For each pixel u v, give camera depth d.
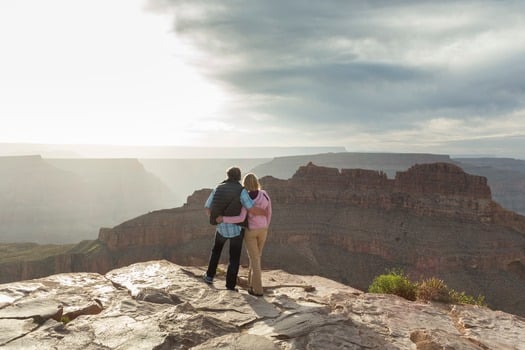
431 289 9.21
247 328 5.88
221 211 7.44
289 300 7.23
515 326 6.94
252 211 7.41
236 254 7.60
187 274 8.79
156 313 6.10
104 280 8.19
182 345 5.08
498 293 72.44
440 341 5.66
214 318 5.90
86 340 5.05
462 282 74.81
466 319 7.15
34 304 6.18
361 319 6.75
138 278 8.25
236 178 7.65
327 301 7.78
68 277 8.24
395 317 6.96
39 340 4.99
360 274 83.31
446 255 78.75
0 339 4.96
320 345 5.23
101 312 6.23
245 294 7.38
